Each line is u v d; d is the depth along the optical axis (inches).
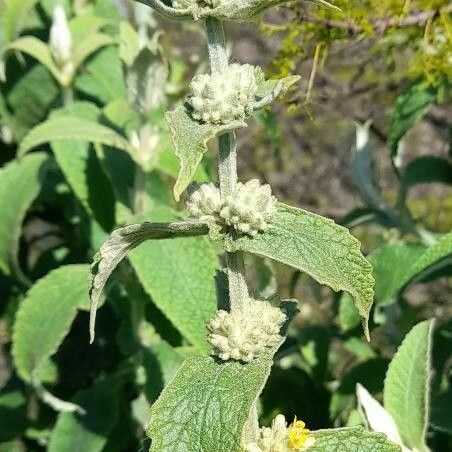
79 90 10.0
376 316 8.2
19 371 7.7
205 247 7.1
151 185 8.7
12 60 10.0
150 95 7.6
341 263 4.4
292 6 7.8
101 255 4.4
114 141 7.5
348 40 8.1
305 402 8.6
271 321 4.7
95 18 9.4
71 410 8.3
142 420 8.5
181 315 6.9
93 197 8.5
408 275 7.2
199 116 4.4
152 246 7.1
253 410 4.8
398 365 6.3
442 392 7.2
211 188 4.7
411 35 8.0
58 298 7.7
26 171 9.1
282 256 4.4
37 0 9.9
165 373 7.7
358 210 9.5
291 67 8.1
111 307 9.6
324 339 8.9
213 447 4.2
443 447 7.9
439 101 8.2
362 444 4.8
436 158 8.9
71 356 9.5
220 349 4.6
